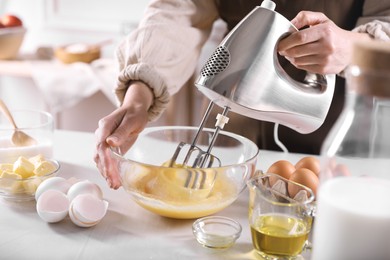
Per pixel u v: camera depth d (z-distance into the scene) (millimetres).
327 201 557
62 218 780
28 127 939
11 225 774
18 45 2061
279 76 752
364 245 544
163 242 743
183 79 1131
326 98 812
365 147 563
